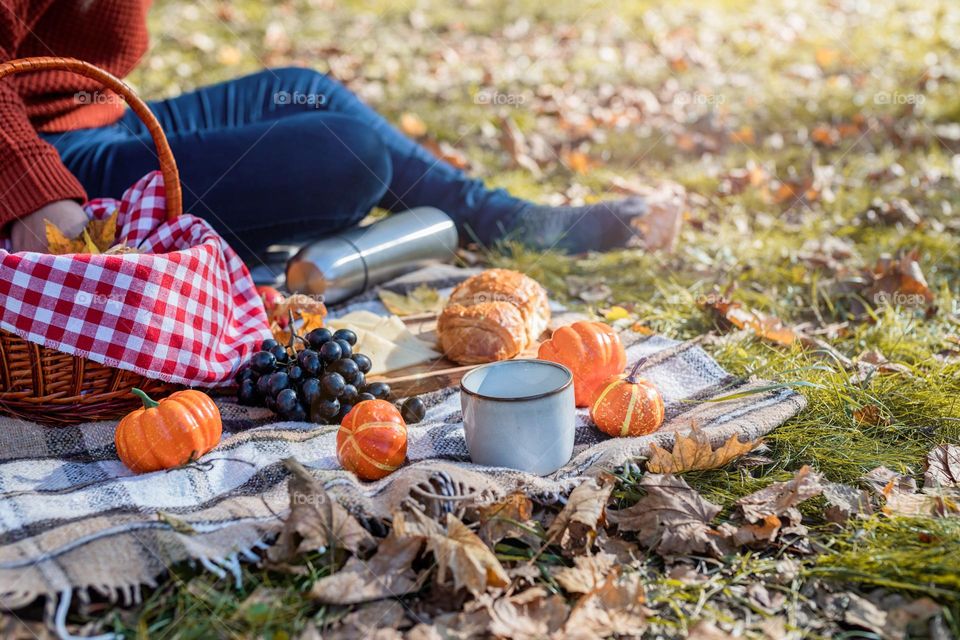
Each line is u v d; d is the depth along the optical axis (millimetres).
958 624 1376
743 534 1594
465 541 1478
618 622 1399
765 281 2936
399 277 2861
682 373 2189
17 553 1412
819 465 1843
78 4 2486
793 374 2168
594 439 1922
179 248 2189
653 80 5543
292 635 1375
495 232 3156
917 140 4297
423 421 1984
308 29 6477
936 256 3008
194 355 1954
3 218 2031
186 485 1685
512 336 2168
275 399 1953
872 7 7152
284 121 2686
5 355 1814
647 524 1617
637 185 3777
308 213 2758
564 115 4871
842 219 3430
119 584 1387
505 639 1372
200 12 6680
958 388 2115
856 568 1504
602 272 3080
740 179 3840
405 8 7113
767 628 1401
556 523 1581
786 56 5922
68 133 2602
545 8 7145
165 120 2982
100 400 1921
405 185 3125
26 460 1759
